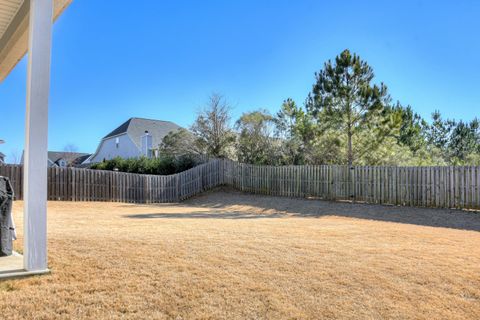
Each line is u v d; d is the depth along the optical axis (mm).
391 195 12555
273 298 3396
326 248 5277
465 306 3361
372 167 13148
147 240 5473
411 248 5406
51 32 3939
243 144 21391
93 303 3160
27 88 3859
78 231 6336
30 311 2961
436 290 3697
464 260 4715
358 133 15258
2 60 6887
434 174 11508
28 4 4699
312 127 17516
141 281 3686
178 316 3000
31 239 3779
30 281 3559
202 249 5000
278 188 16469
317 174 14906
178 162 20328
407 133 23625
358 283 3826
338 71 15062
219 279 3812
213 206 14703
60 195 14883
